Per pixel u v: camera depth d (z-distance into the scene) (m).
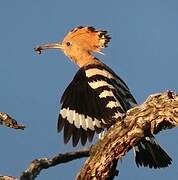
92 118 9.37
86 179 7.77
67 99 9.84
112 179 7.84
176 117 7.44
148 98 7.66
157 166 9.07
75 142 9.19
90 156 7.78
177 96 7.50
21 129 8.04
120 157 7.73
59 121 9.47
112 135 7.68
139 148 9.15
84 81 10.27
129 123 7.65
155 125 7.62
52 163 7.53
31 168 7.38
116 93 9.97
